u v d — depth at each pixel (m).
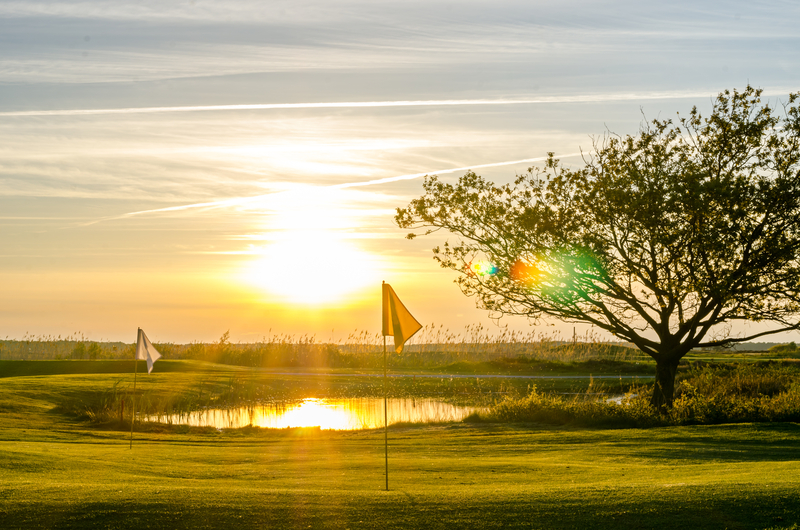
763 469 12.20
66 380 38.28
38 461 13.08
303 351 66.19
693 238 23.17
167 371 51.53
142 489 9.93
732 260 23.53
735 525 8.13
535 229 25.61
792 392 24.11
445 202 27.36
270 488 10.57
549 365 57.91
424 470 13.20
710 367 37.38
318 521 8.33
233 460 15.39
